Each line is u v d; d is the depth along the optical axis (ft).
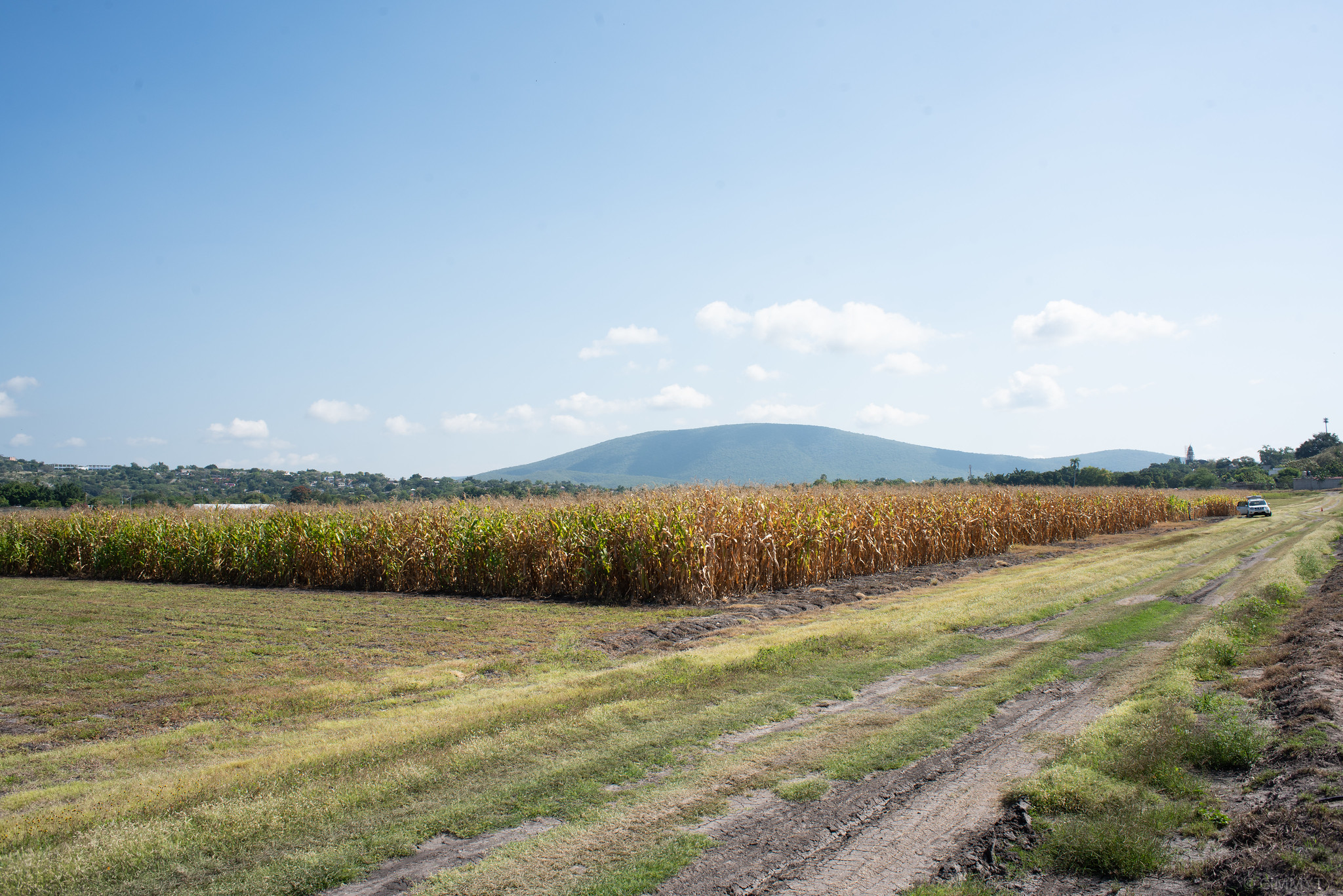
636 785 18.31
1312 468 431.02
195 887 13.70
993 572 65.77
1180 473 429.79
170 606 52.70
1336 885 11.95
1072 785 17.19
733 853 14.84
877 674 28.68
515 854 14.82
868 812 16.65
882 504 69.10
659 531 52.54
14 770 20.84
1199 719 21.31
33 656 36.50
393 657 35.86
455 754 20.20
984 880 13.62
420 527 61.72
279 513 70.54
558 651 36.32
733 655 32.09
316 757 20.22
